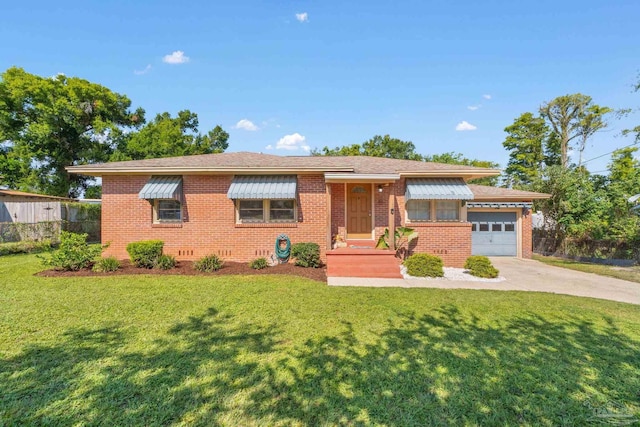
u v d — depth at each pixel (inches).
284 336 248.4
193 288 392.8
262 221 623.8
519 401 168.6
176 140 1772.9
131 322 274.1
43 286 394.0
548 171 849.5
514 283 478.3
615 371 200.7
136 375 187.3
